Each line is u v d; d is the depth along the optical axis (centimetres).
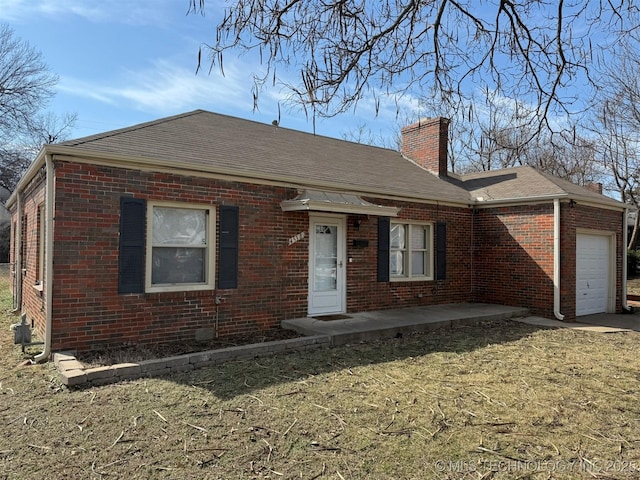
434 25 436
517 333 888
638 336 884
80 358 599
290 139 1168
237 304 805
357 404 472
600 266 1238
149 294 707
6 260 2788
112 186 673
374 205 952
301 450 367
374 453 363
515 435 401
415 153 1467
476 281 1247
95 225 656
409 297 1112
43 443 376
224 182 793
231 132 1027
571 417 445
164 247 739
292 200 855
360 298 1016
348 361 649
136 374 554
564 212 1078
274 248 862
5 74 2630
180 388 515
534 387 538
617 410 465
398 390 520
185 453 360
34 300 819
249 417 433
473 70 473
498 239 1196
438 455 361
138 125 870
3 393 494
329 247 973
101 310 660
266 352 683
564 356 700
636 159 1855
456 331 895
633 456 362
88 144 669
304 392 507
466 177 1484
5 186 2784
